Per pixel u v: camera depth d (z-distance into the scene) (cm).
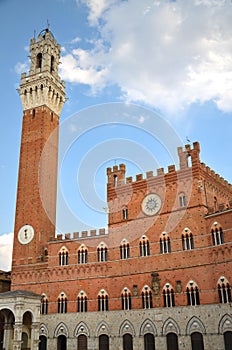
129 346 7556
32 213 9669
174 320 7188
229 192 9069
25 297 7931
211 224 7362
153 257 7894
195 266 7306
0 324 8950
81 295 8406
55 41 11906
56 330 8338
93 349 7850
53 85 11144
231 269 6806
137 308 7706
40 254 9281
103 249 8625
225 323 6625
